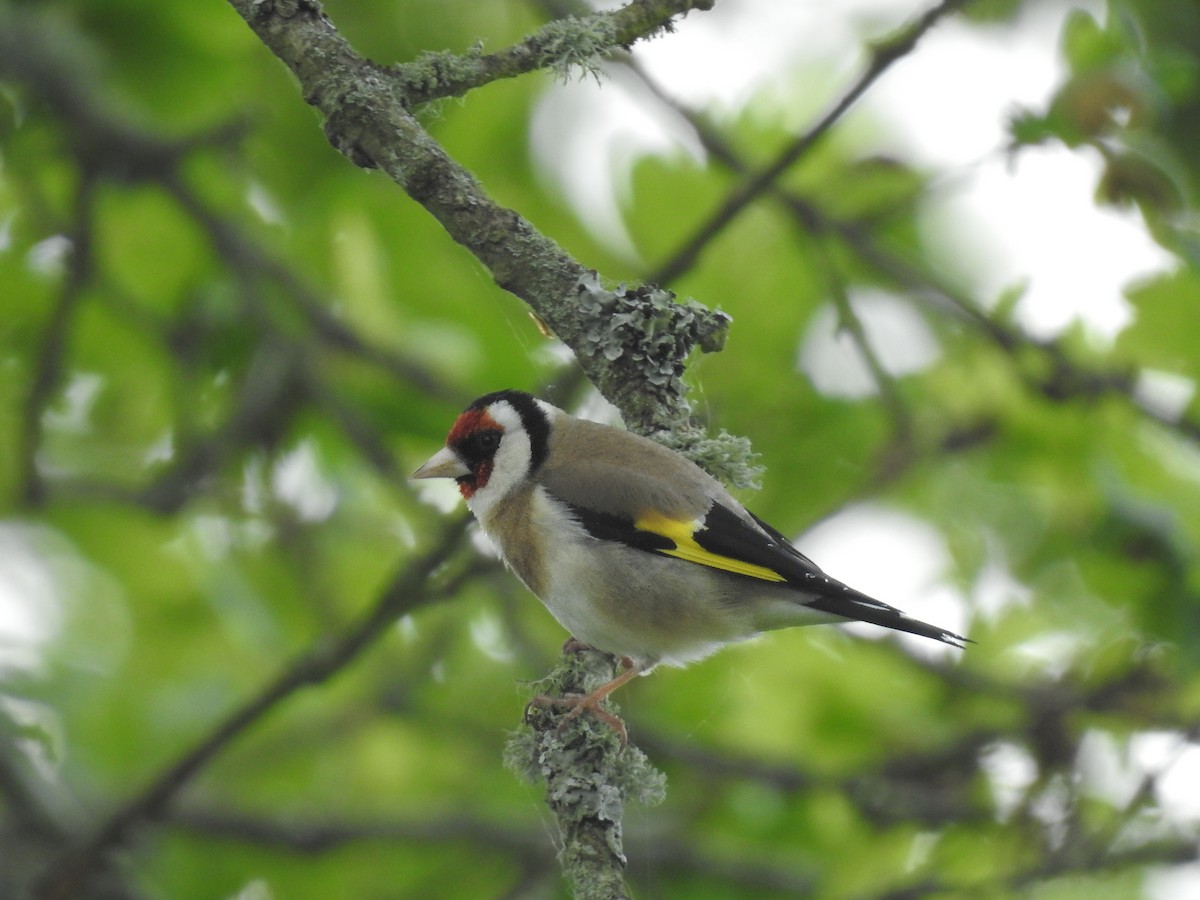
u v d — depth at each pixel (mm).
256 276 10781
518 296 7098
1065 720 10180
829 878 10203
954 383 10844
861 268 11531
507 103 11086
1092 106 8766
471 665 12117
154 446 12234
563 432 8289
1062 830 9680
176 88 10398
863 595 7652
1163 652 10211
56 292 11438
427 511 10641
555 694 7379
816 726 11336
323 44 6891
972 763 10547
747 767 10773
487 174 11242
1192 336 10336
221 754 11578
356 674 11891
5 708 10766
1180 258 8875
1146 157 8766
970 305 10125
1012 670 11125
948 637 7488
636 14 7109
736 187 8867
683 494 7695
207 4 10148
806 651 11414
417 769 12000
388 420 11438
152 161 10289
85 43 10102
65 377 11531
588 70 7211
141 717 11555
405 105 6883
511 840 10891
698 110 10078
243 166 11039
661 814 11234
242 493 11477
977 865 9641
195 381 11414
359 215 11188
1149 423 10531
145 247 11438
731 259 11227
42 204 10680
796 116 11406
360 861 11828
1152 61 9195
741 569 7617
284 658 11625
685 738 11203
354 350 10945
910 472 10727
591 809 6672
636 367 7496
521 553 8109
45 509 10961
